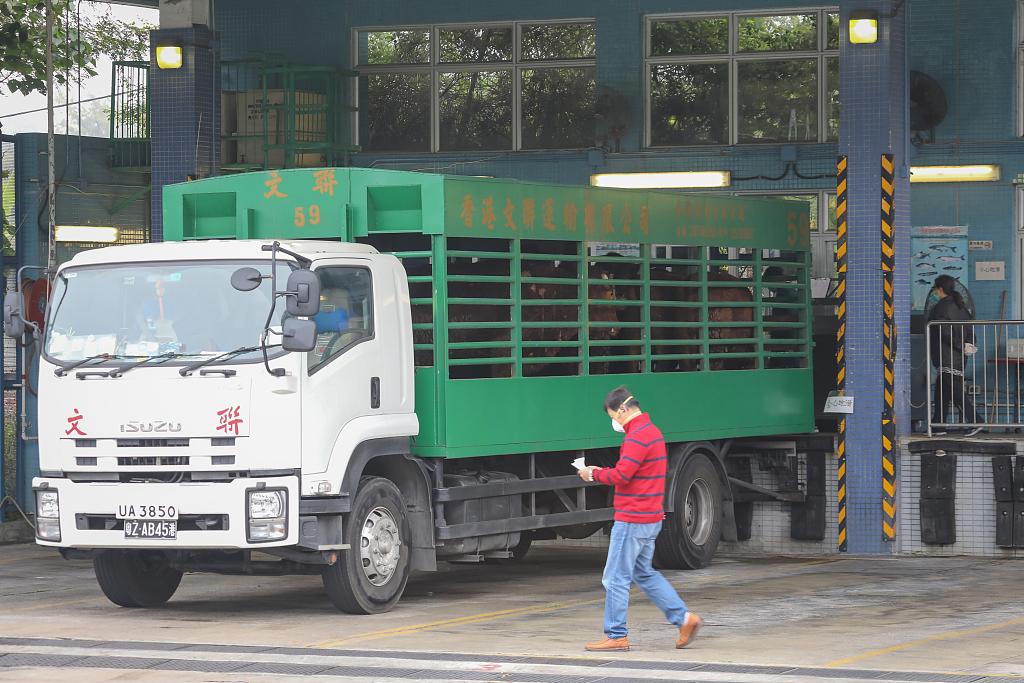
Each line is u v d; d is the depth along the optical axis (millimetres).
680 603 12680
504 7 26250
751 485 20656
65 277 14812
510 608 15539
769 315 20969
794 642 13078
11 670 11883
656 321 18984
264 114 25391
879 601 15938
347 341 14656
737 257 20453
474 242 17484
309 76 26625
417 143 26672
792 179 25297
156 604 15828
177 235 16953
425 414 15742
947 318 23125
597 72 25891
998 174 24609
